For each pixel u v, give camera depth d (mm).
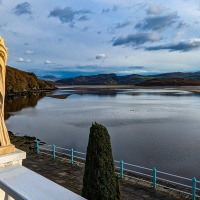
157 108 69625
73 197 2250
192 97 113125
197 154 26172
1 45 3025
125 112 61250
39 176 2643
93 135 5480
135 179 13867
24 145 27062
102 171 5398
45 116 56156
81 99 104750
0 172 2742
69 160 17062
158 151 27297
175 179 20000
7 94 117750
